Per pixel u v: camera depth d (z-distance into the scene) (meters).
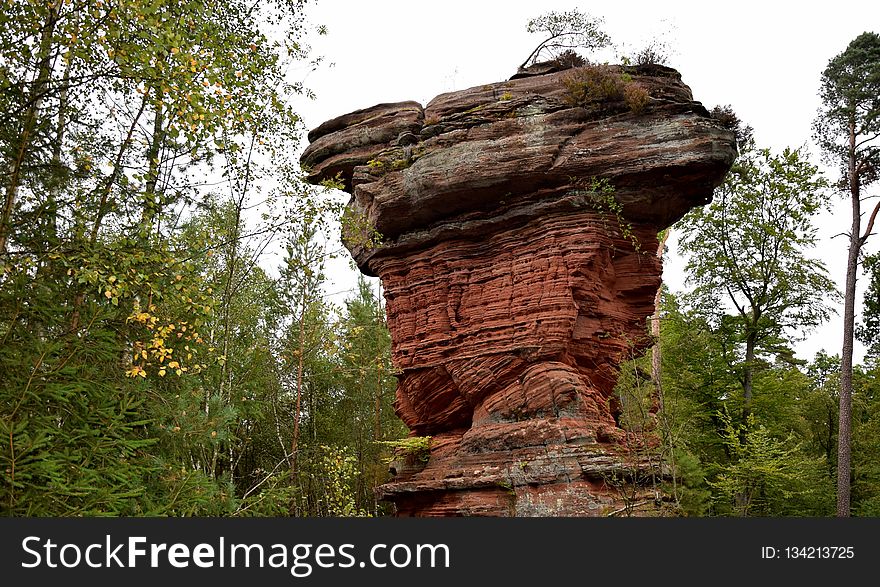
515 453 23.31
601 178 25.17
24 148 10.95
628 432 21.59
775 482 31.41
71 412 10.24
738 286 38.78
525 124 26.16
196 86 12.59
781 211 37.91
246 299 23.75
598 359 25.39
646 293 26.17
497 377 25.23
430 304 27.48
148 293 11.95
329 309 22.72
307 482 29.14
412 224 28.22
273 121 15.91
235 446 18.44
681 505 19.94
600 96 25.83
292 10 17.59
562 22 28.92
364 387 38.69
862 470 39.75
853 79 33.97
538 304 24.94
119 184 12.24
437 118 28.28
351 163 29.67
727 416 32.53
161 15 12.36
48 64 12.31
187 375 13.34
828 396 46.38
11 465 8.81
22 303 10.30
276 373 24.52
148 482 11.68
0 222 10.83
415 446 26.36
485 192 26.36
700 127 24.75
